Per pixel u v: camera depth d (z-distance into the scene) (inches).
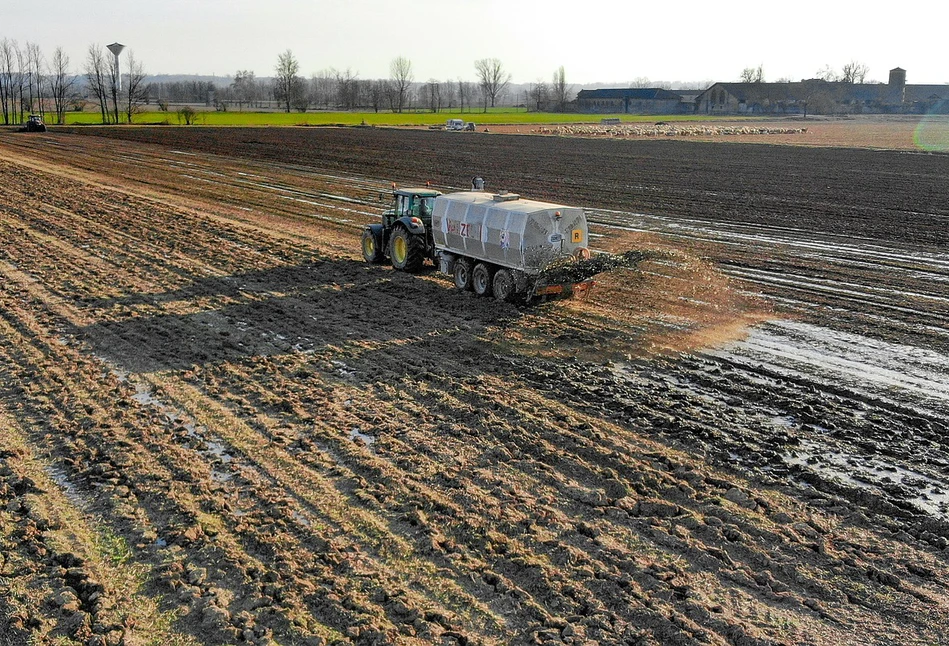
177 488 392.8
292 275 818.2
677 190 1541.6
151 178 1663.4
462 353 588.4
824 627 297.0
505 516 369.1
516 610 306.8
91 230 1044.5
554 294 696.4
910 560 336.8
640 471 409.4
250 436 450.0
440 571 329.7
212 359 573.0
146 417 473.7
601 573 327.0
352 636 291.3
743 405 496.1
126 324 650.8
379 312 689.0
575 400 501.7
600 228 1120.8
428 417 474.9
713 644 286.4
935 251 967.0
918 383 531.5
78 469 411.2
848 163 2124.8
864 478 403.2
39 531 357.4
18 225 1063.0
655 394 512.4
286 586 318.7
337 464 417.4
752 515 370.3
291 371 550.6
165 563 332.8
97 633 292.7
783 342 617.6
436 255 790.5
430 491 390.0
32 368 552.7
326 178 1723.7
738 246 995.9
